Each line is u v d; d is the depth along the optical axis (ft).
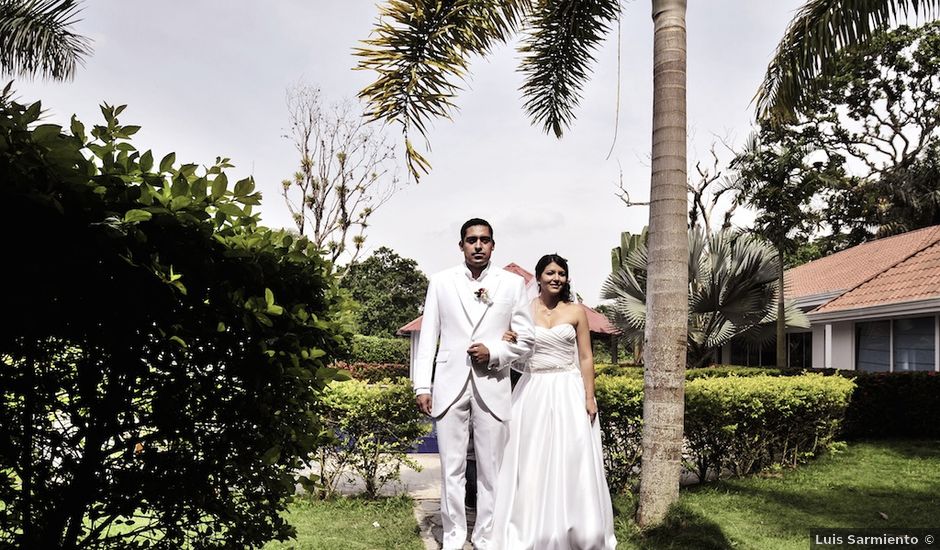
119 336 6.92
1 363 6.58
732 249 41.34
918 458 25.75
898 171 84.94
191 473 7.41
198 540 7.93
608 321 55.83
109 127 6.89
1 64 40.37
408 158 18.24
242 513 8.06
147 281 6.63
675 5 17.66
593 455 14.12
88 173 6.35
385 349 88.99
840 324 46.03
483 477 13.09
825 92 79.82
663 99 17.53
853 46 23.29
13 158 5.71
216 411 7.61
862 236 93.71
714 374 42.52
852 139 85.61
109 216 6.22
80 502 7.14
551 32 25.03
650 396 16.99
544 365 14.64
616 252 59.06
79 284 6.43
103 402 7.13
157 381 7.27
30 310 6.24
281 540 8.38
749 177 48.55
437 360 13.33
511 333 13.17
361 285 130.31
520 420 14.34
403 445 20.29
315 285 8.84
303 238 8.59
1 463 6.81
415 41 18.54
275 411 7.98
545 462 13.91
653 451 16.75
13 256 5.98
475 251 13.12
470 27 19.16
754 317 42.27
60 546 7.14
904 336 39.37
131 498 7.33
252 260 7.54
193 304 7.14
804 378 26.30
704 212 60.75
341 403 19.75
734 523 16.81
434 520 17.33
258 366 7.50
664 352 16.89
